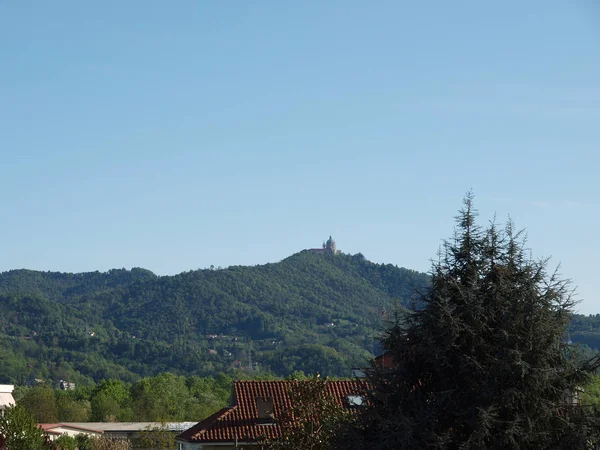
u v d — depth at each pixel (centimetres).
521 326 2423
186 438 4594
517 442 2292
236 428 4422
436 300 2469
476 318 2405
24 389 13050
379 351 2648
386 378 2497
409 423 2314
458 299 2464
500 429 2289
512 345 2394
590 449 2347
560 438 2338
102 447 6284
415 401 2423
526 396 2328
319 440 3203
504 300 2455
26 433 3556
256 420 4506
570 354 2470
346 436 2498
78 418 11888
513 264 2517
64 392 14538
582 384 2430
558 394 2395
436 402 2389
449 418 2389
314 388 3350
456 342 2430
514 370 2323
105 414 12206
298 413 3319
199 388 14975
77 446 7225
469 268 2509
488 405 2317
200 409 12769
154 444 6831
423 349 2420
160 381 13850
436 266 2544
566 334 2480
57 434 7819
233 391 4912
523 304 2439
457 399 2369
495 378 2336
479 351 2406
